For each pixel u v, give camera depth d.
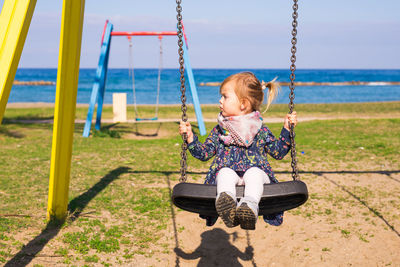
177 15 2.79
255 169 2.53
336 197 6.26
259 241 4.76
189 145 2.77
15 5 3.01
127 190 6.57
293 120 2.76
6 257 3.90
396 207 5.75
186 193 2.39
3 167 7.96
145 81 80.25
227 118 2.67
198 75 126.25
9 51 2.96
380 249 4.39
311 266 4.08
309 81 95.94
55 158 4.73
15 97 41.50
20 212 5.20
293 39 2.81
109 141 11.94
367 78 115.06
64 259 3.99
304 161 8.98
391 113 22.36
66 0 4.34
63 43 4.42
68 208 5.49
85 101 37.09
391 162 8.77
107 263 3.99
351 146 10.79
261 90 2.69
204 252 4.47
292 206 2.63
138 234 4.77
